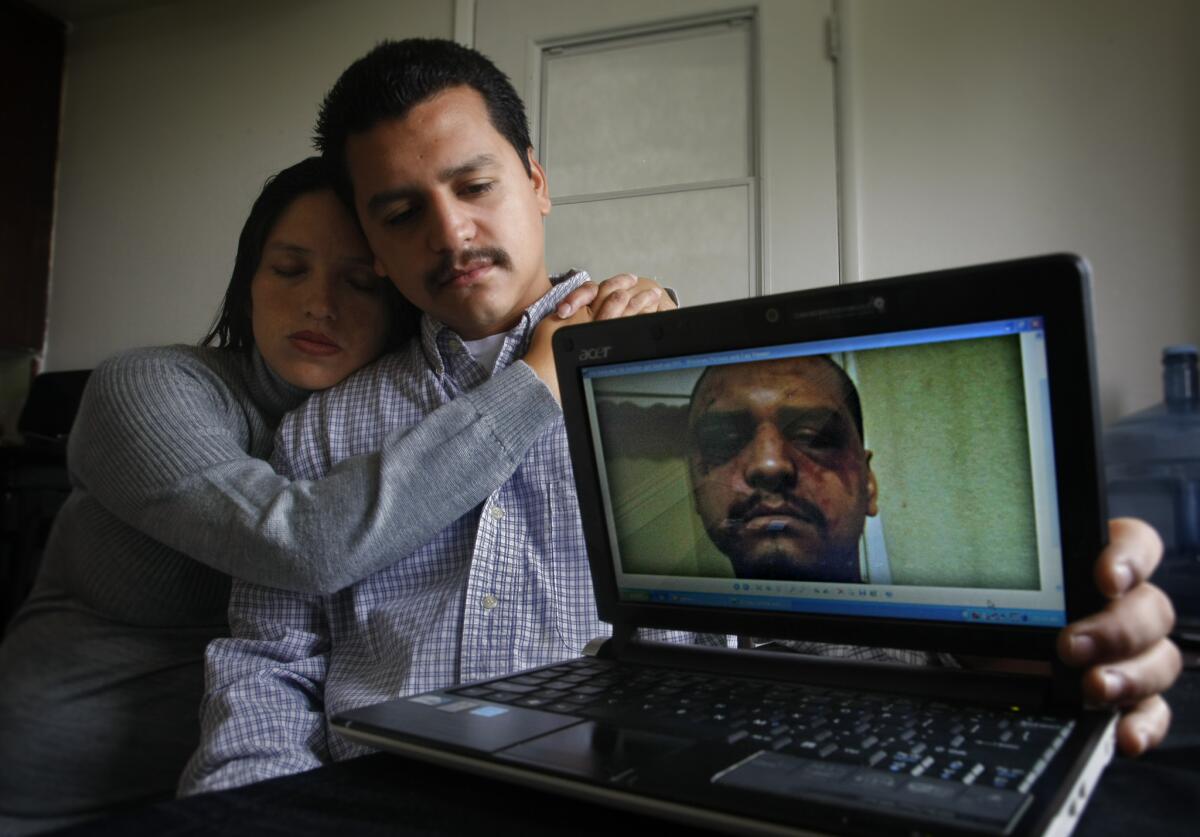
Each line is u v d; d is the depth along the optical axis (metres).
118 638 0.83
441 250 0.74
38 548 1.83
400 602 0.72
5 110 2.29
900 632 0.45
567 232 1.91
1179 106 1.57
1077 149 1.62
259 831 0.35
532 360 0.74
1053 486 0.41
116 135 2.38
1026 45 1.66
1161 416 1.27
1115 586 0.39
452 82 0.75
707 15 1.84
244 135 2.26
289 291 0.81
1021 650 0.42
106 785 0.78
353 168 0.77
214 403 0.81
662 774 0.34
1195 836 0.33
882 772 0.33
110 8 2.38
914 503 0.44
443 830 0.35
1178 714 0.52
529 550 0.73
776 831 0.30
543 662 0.70
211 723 0.66
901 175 1.71
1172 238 1.56
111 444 0.75
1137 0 1.60
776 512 0.49
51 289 2.40
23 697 0.79
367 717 0.43
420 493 0.66
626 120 1.90
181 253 2.29
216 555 0.69
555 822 0.36
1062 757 0.33
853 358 0.46
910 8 1.73
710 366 0.50
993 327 0.41
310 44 2.21
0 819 0.75
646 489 0.53
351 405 0.79
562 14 1.95
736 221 1.79
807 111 1.77
